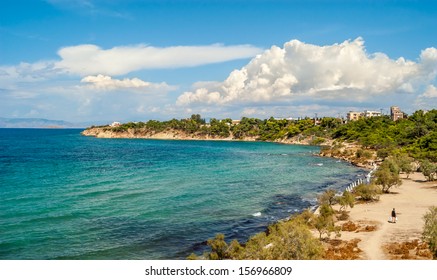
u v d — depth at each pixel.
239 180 94.12
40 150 196.25
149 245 43.72
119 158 156.00
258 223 53.34
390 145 154.00
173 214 58.34
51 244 43.78
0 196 71.56
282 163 136.50
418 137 161.25
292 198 71.25
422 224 47.03
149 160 148.12
